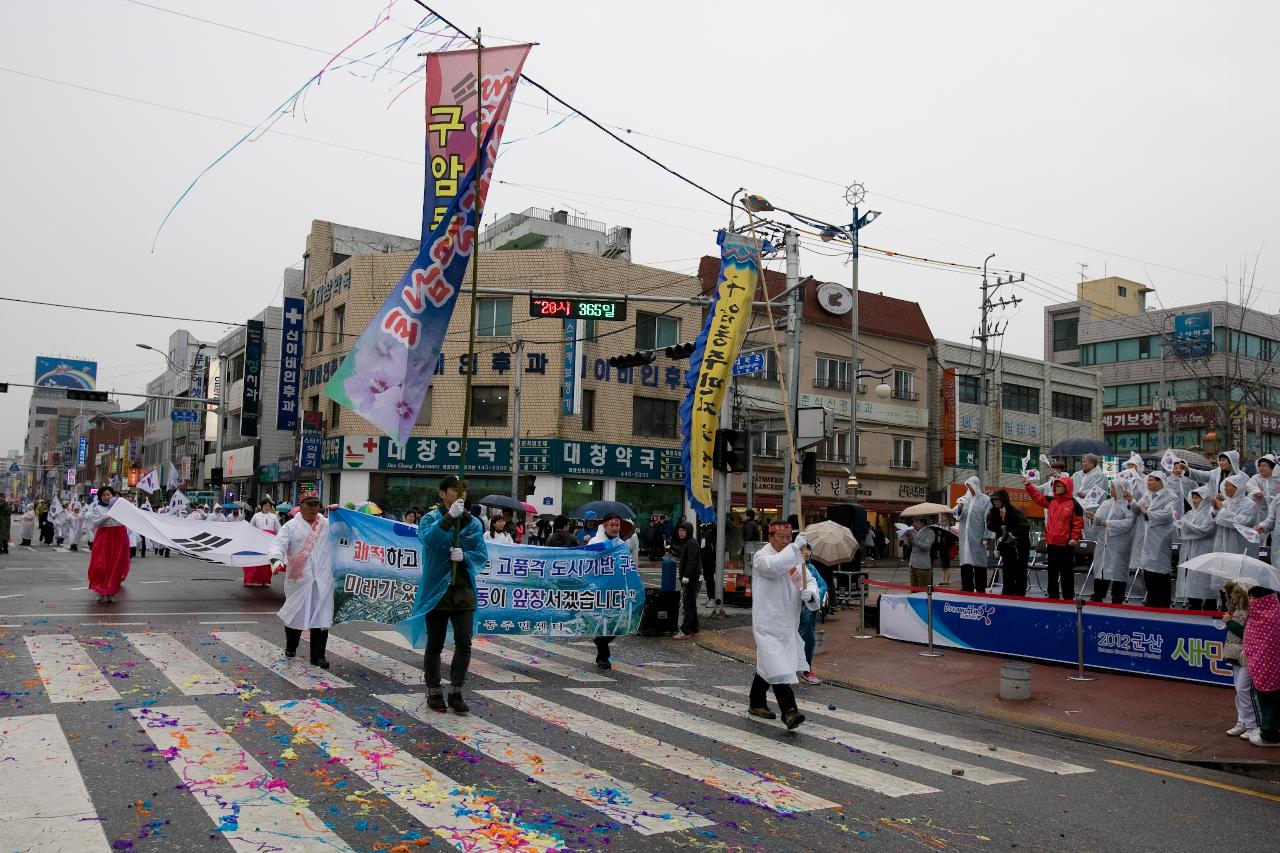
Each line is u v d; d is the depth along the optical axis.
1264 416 43.47
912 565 17.16
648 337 34.62
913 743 7.33
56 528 32.06
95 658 8.90
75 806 4.79
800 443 18.14
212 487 52.28
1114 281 55.31
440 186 8.50
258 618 12.54
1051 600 11.12
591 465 32.59
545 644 12.10
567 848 4.52
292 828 4.59
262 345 42.38
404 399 8.05
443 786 5.38
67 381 107.94
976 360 42.81
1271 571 7.80
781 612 7.53
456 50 8.71
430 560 7.46
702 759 6.35
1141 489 13.34
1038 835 5.14
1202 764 7.09
